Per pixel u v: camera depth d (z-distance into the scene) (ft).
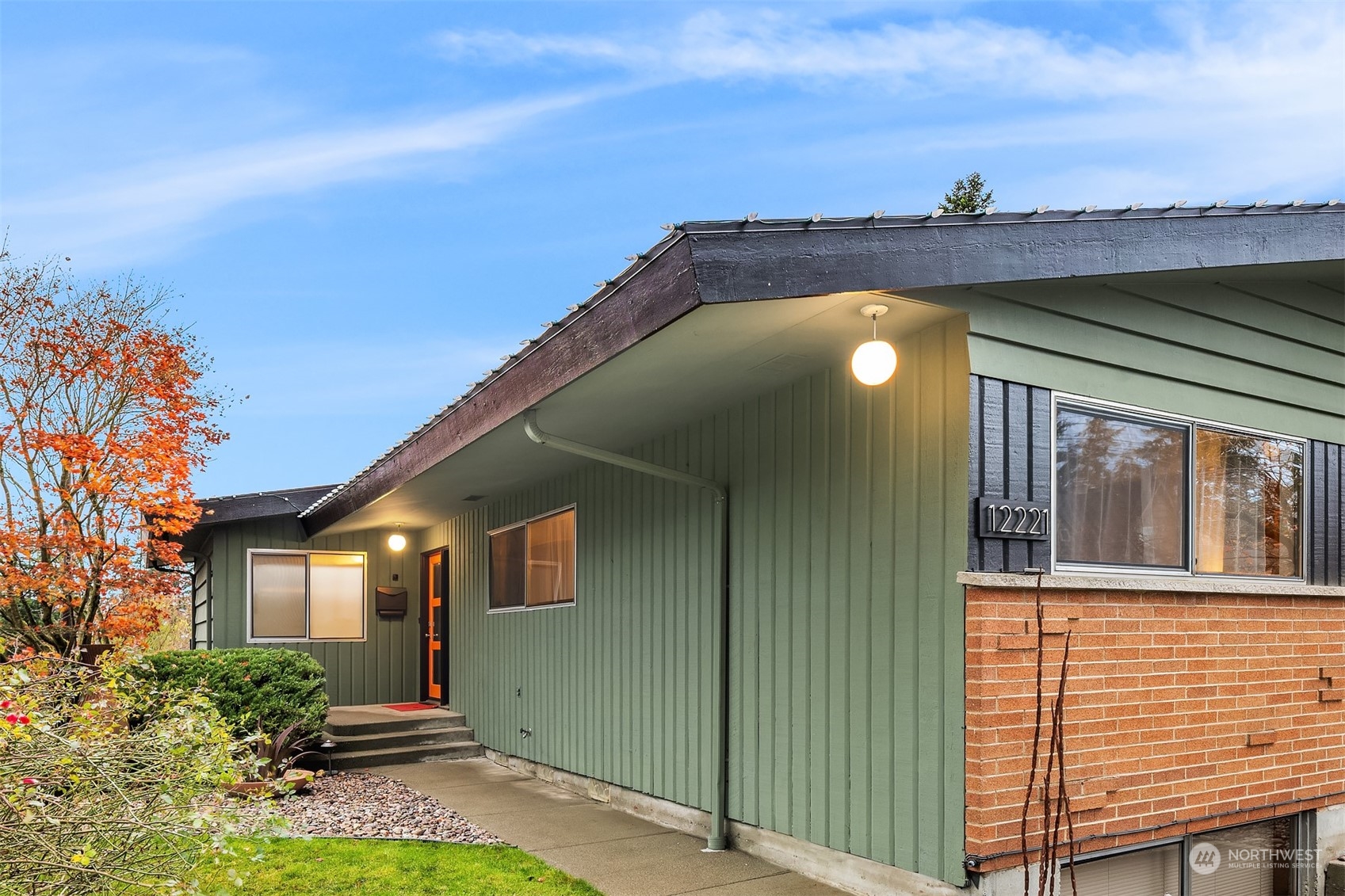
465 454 27.14
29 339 37.11
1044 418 17.65
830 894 18.44
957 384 16.97
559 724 30.99
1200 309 20.43
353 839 22.62
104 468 36.14
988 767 15.99
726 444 23.18
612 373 19.51
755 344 18.28
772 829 20.85
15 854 12.71
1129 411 19.06
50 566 35.09
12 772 12.91
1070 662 17.29
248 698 30.40
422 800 28.09
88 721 14.66
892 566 18.07
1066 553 17.69
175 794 14.52
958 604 16.58
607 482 28.78
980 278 15.96
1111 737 17.75
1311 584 21.86
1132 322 19.26
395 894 18.26
